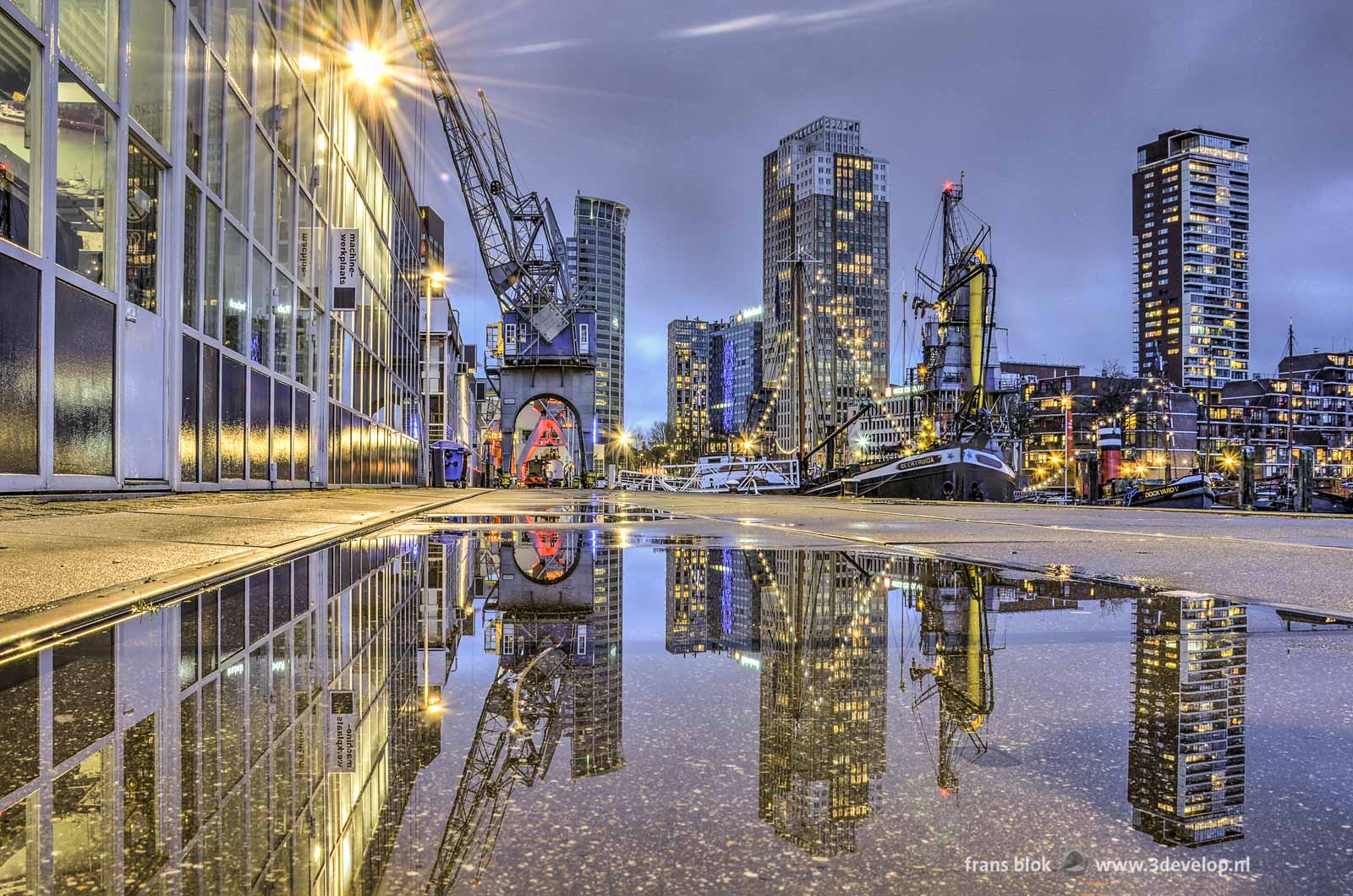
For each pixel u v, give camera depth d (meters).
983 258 61.62
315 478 20.16
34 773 1.35
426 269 51.31
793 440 178.38
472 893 0.94
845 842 1.09
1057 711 1.79
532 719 1.70
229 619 2.94
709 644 2.52
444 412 49.91
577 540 6.68
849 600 3.46
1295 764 1.44
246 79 15.25
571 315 65.62
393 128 33.25
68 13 9.55
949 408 62.47
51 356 9.15
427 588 3.80
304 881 0.95
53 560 4.18
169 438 12.03
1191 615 3.12
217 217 13.83
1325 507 70.75
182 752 1.45
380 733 1.59
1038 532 8.35
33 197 8.88
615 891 0.95
